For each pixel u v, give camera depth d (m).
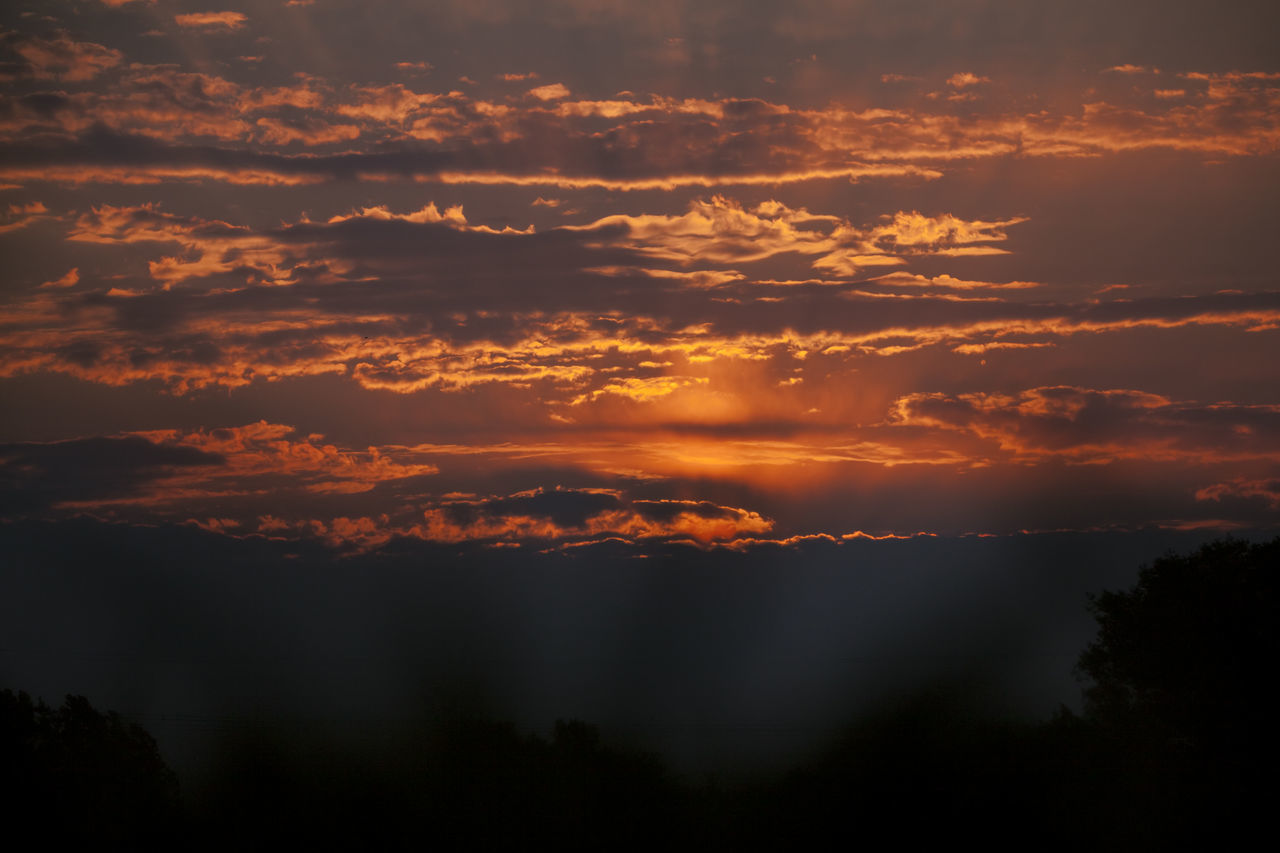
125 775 147.50
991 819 146.50
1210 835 126.81
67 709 147.75
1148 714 137.88
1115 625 141.88
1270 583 134.25
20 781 137.25
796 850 153.62
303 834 164.00
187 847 153.88
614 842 170.62
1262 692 128.25
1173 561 142.25
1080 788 141.25
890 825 152.00
